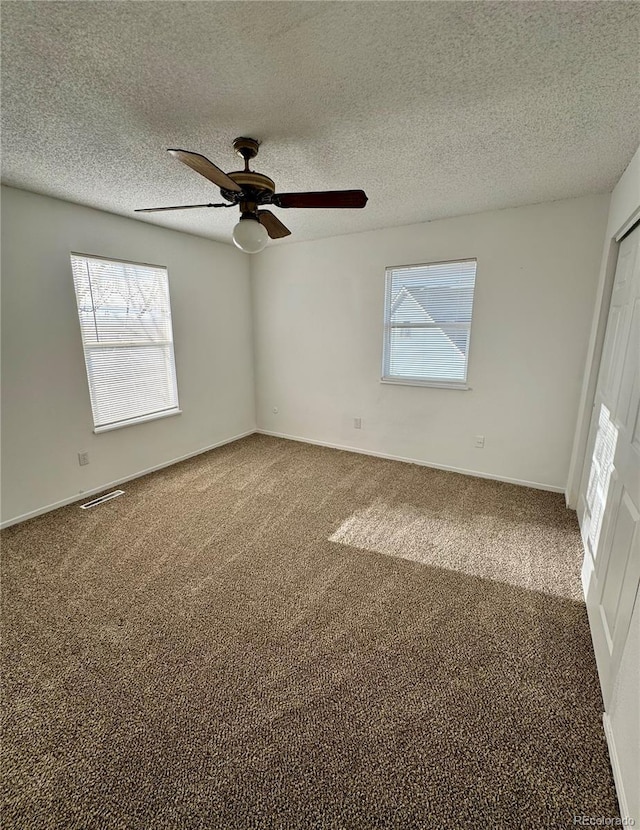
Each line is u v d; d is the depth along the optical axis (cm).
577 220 280
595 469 227
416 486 338
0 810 113
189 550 243
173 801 115
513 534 259
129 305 338
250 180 190
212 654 166
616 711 126
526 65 137
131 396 350
